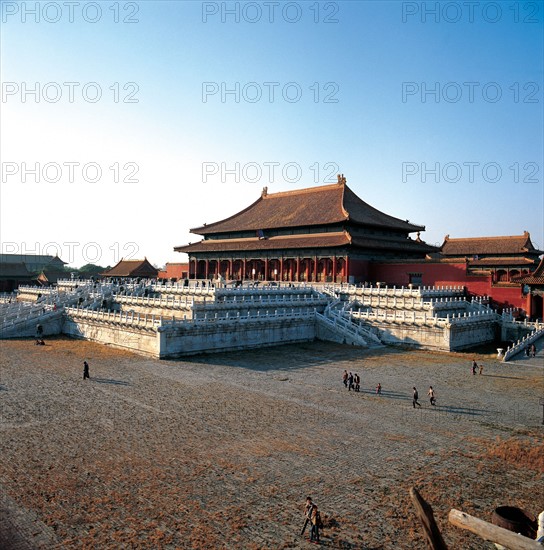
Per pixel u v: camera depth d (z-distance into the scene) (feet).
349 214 331.16
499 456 98.94
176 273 441.68
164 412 122.83
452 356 211.20
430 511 31.12
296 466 92.38
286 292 276.62
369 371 178.29
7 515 72.84
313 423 117.50
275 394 142.92
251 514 74.64
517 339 242.78
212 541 67.31
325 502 78.84
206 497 79.61
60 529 69.46
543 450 101.71
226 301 228.02
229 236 402.93
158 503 77.30
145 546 65.82
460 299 275.39
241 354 205.87
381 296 261.65
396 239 364.99
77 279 411.34
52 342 226.58
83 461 92.32
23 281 500.74
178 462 92.84
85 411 122.21
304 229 353.92
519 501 79.97
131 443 101.76
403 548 66.69
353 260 317.83
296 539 68.33
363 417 123.34
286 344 234.58
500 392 151.02
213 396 138.92
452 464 94.84
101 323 224.74
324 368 181.78
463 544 67.97
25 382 149.89
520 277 257.34
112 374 162.61
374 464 94.12
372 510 76.54
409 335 232.94
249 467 91.40
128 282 349.20
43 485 82.38
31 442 100.99
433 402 135.74
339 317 251.39
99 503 76.89
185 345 196.65
